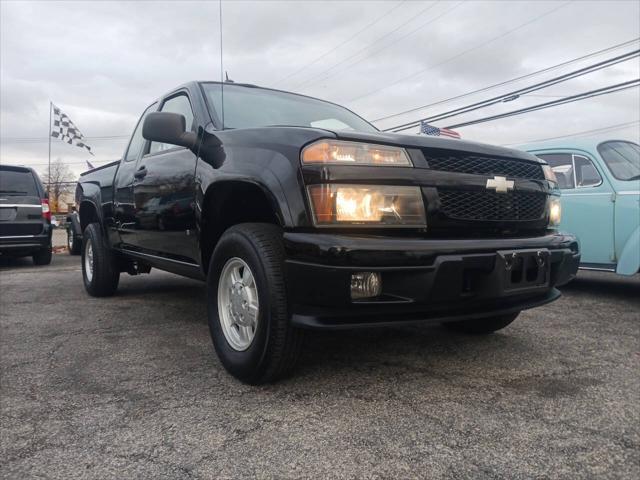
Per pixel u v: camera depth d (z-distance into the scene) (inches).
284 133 104.1
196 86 148.4
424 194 97.4
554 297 120.0
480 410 95.9
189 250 136.5
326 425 89.4
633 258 203.2
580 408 97.3
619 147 229.5
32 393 106.3
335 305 92.0
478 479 73.2
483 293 100.8
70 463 78.2
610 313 185.6
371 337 145.9
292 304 97.9
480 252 99.2
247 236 106.0
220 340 116.7
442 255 94.7
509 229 110.1
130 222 173.6
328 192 91.9
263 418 92.4
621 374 116.7
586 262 222.1
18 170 354.9
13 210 347.3
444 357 127.8
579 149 227.6
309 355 128.5
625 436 86.3
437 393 104.0
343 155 93.2
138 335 152.8
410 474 74.4
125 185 177.9
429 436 85.6
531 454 80.2
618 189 211.0
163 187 145.0
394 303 93.6
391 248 91.0
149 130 125.6
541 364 123.2
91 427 90.0
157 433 87.4
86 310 190.9
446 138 108.3
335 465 76.7
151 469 76.2
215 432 87.4
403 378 112.5
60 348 139.2
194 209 127.7
